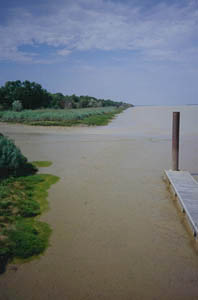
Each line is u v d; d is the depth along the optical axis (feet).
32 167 26.25
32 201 16.87
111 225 14.05
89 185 20.80
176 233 13.32
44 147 39.78
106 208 16.29
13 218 14.17
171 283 9.54
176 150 23.06
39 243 11.96
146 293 9.02
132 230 13.55
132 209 16.21
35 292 9.01
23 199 17.06
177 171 22.74
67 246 11.90
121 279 9.73
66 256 11.13
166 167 26.91
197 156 33.06
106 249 11.72
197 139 48.88
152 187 20.54
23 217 14.66
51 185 20.65
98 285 9.39
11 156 23.29
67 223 14.20
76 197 18.11
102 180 22.21
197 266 10.60
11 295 8.86
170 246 12.09
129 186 20.72
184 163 29.19
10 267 10.27
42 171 25.09
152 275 9.99
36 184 20.83
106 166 27.32
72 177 23.04
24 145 41.68
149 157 32.12
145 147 39.70
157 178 23.04
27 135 55.31
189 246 12.11
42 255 11.16
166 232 13.39
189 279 9.78
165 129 69.05
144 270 10.28
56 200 17.48
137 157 32.12
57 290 9.12
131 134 57.41
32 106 197.47
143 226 14.01
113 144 42.75
